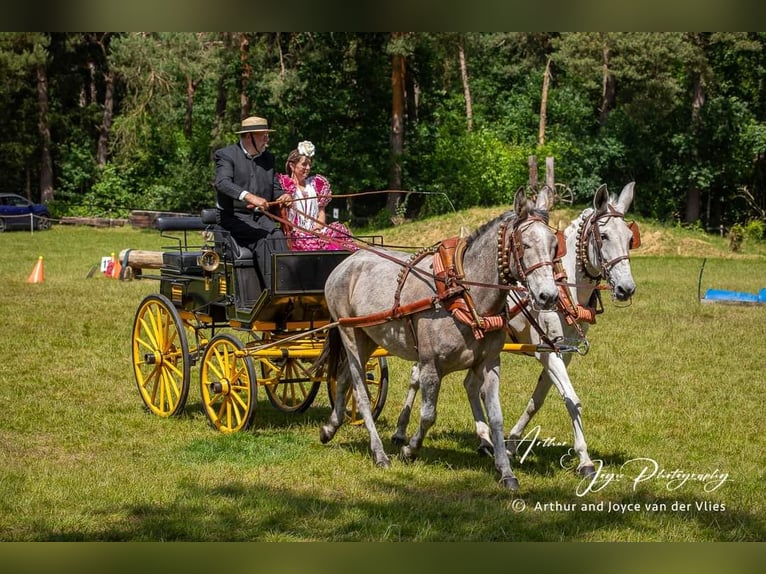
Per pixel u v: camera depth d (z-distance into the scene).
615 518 6.72
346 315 8.31
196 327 10.17
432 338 7.39
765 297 19.78
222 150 9.35
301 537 6.29
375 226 41.75
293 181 9.66
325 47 41.31
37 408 10.02
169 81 44.03
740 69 47.84
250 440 8.74
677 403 10.69
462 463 8.16
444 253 7.39
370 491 7.28
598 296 8.20
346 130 44.56
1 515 6.66
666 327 16.27
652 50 40.06
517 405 10.46
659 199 46.59
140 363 10.30
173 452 8.40
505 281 6.95
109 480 7.47
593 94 51.03
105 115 52.44
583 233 7.96
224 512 6.77
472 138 43.34
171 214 43.22
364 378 8.34
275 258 8.66
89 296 19.33
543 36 48.66
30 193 54.72
